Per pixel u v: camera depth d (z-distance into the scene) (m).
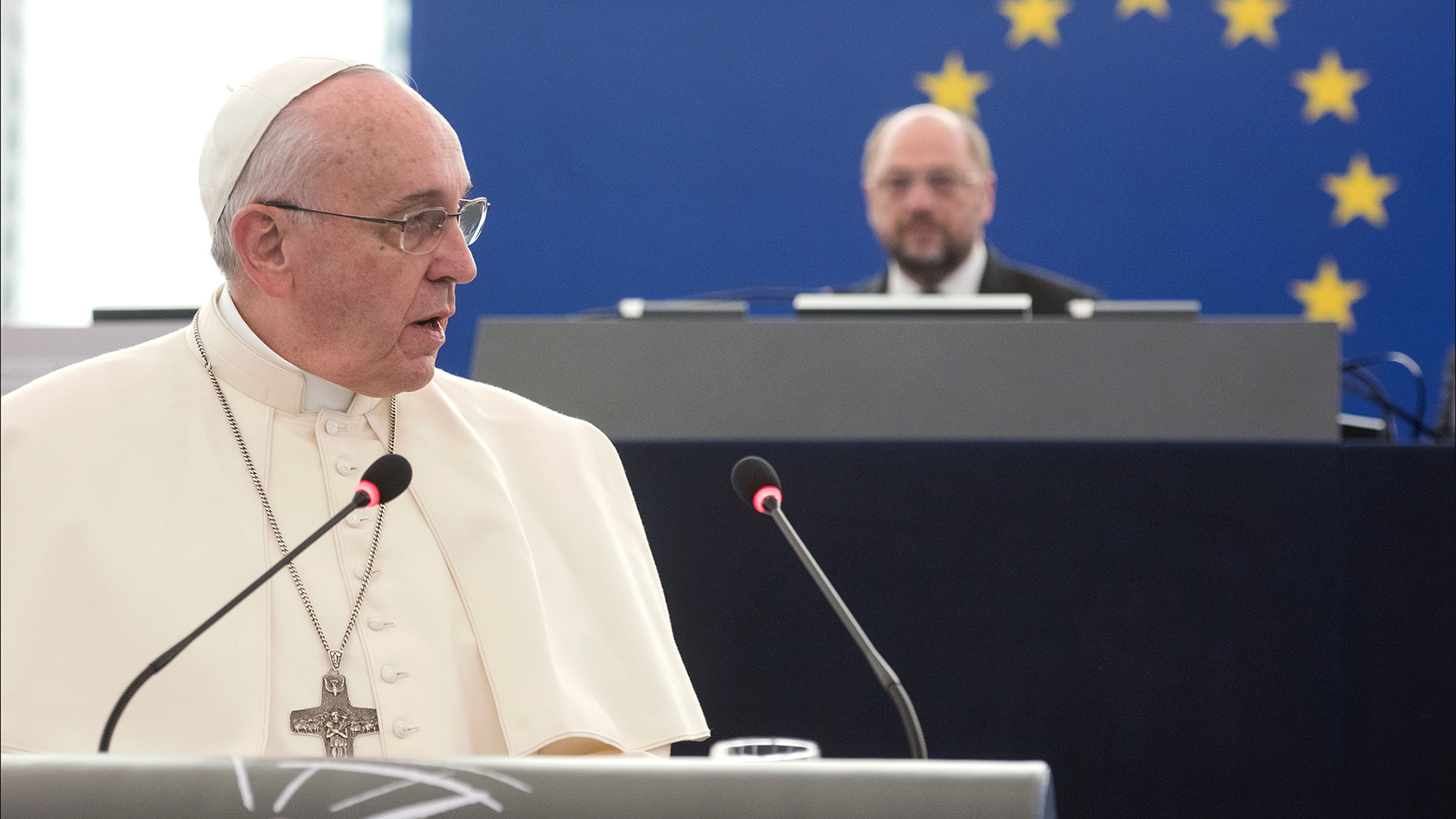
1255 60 10.98
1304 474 4.92
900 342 5.42
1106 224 11.07
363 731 3.01
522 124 11.24
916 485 5.08
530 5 11.24
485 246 11.25
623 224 11.24
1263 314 10.99
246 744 2.88
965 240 9.27
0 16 11.71
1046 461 5.04
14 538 2.95
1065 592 4.99
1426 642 4.83
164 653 2.73
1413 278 10.87
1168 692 4.92
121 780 1.89
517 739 3.09
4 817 1.85
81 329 5.09
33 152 11.76
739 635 5.10
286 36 11.70
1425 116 10.86
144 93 11.80
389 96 3.22
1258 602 4.91
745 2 11.19
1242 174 11.00
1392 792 4.81
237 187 3.18
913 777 1.88
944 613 5.03
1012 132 11.11
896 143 9.27
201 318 3.38
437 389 3.57
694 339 5.51
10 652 2.85
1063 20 11.06
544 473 3.55
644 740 3.25
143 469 3.11
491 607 3.23
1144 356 5.31
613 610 3.40
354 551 3.19
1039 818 1.82
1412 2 10.87
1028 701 4.98
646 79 11.22
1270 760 4.86
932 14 11.12
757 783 1.88
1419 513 4.87
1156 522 4.98
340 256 3.12
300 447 3.28
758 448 5.15
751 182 11.20
